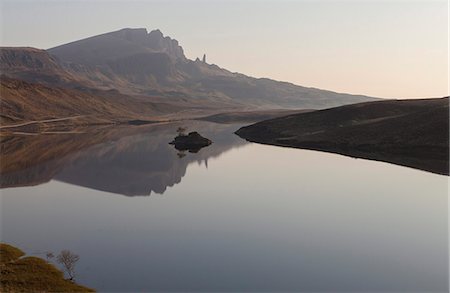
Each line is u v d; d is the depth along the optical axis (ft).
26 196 202.39
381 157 318.45
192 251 125.59
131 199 196.44
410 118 405.18
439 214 167.53
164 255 121.49
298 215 167.32
